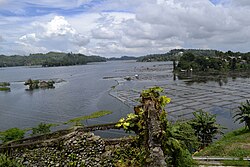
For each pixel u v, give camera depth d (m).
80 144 13.12
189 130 12.38
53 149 13.10
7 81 181.00
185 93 93.00
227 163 19.38
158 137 7.87
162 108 9.16
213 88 105.62
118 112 67.56
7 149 13.05
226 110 64.75
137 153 11.65
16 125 61.03
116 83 135.62
